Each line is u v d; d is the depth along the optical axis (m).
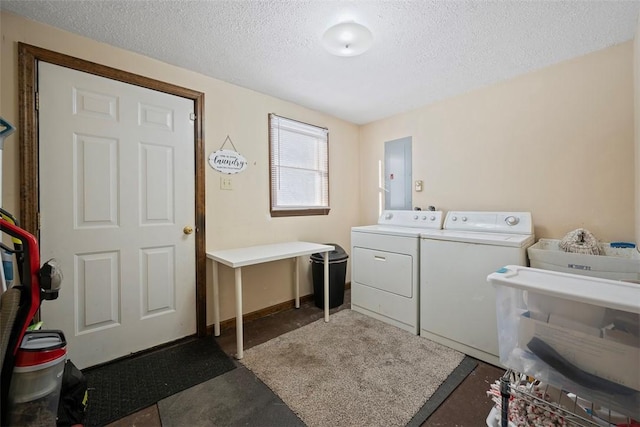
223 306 2.35
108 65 1.79
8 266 1.28
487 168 2.45
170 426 1.30
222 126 2.33
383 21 1.57
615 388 0.76
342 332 2.25
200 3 1.43
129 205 1.88
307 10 1.49
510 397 0.97
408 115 3.06
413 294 2.21
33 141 1.55
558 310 0.84
